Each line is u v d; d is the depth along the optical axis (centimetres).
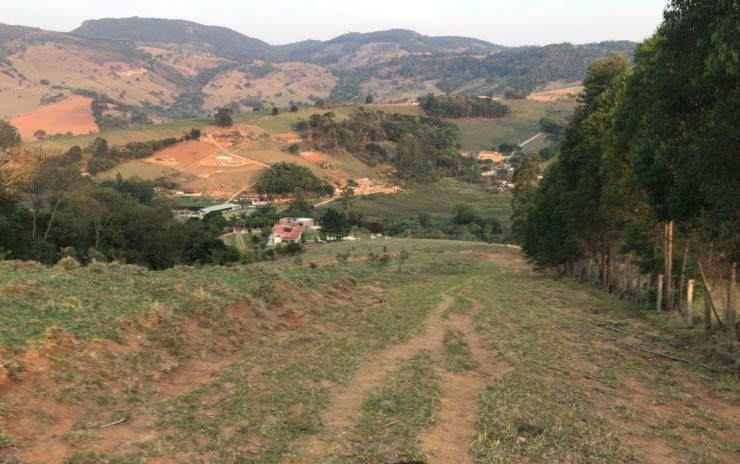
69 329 1083
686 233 2017
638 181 1948
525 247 6131
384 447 839
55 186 5375
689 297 2053
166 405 924
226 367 1198
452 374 1310
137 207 6756
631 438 937
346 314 2070
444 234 12456
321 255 7744
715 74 1210
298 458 784
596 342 1812
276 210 16212
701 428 1002
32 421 773
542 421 994
